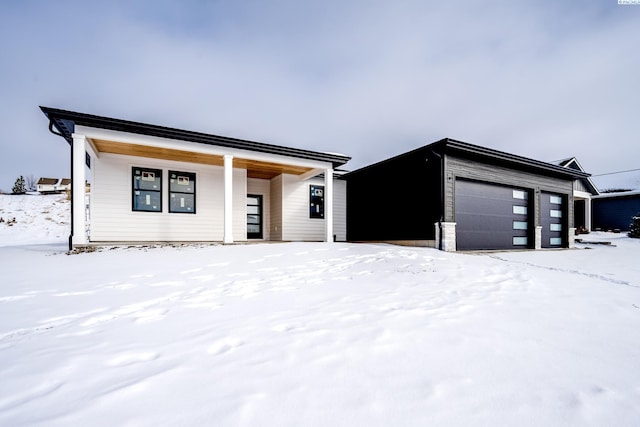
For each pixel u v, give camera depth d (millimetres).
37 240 16672
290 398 1646
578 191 20547
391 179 11461
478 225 10234
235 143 9102
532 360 2211
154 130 8008
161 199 9812
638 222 16609
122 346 2393
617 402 1683
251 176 12438
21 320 3047
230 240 9086
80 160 7352
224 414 1496
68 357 2186
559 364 2158
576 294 4383
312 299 3908
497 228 10750
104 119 7387
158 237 9703
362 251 8203
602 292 4551
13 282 4617
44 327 2875
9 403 1597
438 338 2586
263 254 7547
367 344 2430
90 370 1980
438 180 9453
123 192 9297
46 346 2398
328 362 2104
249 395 1672
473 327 2887
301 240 12344
